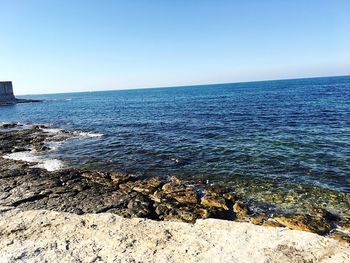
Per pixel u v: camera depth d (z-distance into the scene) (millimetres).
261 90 111812
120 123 37312
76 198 11430
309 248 5004
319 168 14938
